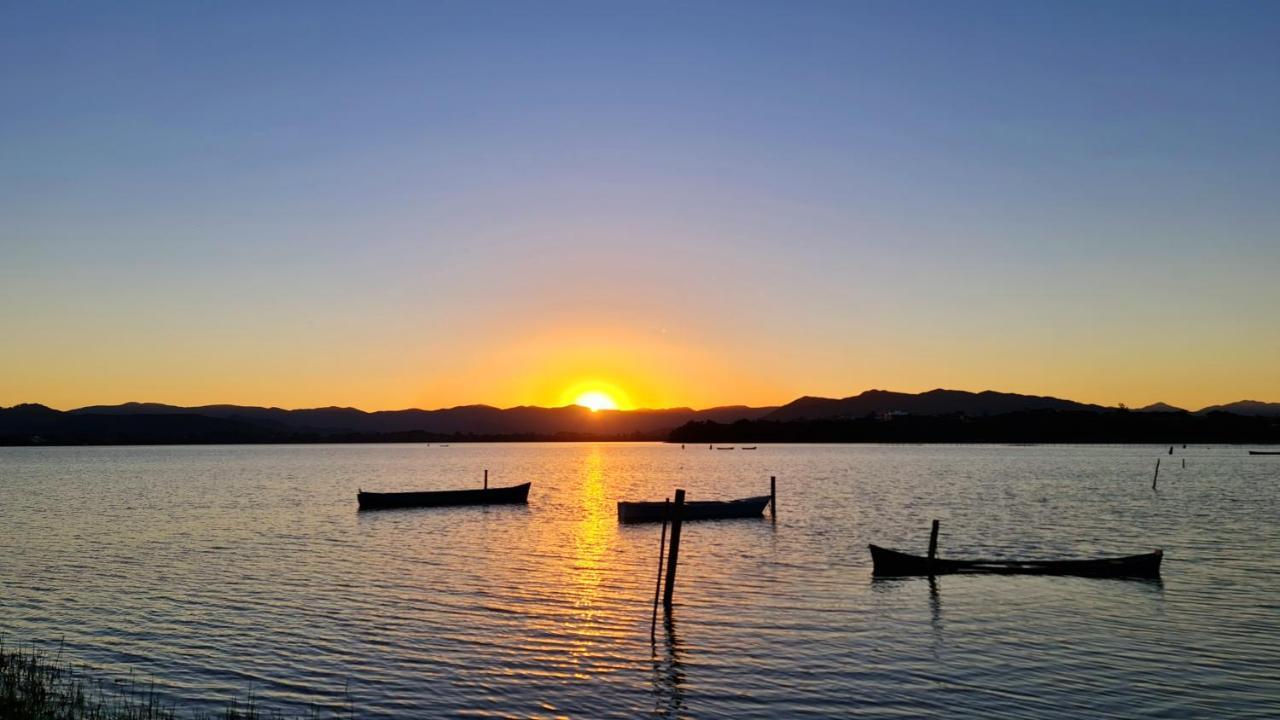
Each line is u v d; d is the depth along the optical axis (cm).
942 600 3045
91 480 11588
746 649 2403
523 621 2711
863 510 6594
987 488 9006
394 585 3338
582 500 8062
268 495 8600
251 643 2458
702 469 15125
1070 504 7000
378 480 11888
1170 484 9388
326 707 1936
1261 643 2467
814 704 1973
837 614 2828
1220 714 1903
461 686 2078
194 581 3456
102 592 3234
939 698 2011
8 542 4797
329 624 2677
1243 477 10644
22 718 1723
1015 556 4256
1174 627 2650
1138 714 1903
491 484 11144
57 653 2370
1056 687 2084
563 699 1997
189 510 6850
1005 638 2528
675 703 1975
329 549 4462
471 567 3809
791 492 8656
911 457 19375
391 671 2191
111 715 1816
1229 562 3869
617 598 3083
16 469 15538
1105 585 3309
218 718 1855
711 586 3316
